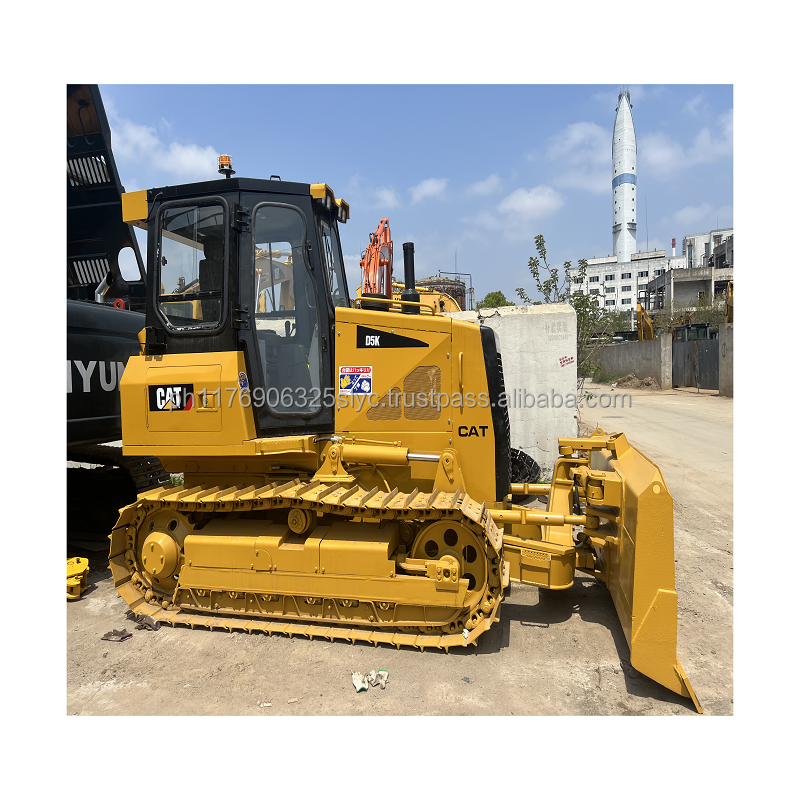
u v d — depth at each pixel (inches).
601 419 533.3
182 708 116.8
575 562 150.6
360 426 157.9
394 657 135.3
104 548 223.6
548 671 128.4
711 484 295.1
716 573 182.4
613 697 118.3
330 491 147.0
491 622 135.9
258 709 115.9
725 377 756.6
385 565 140.3
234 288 149.9
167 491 158.6
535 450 309.9
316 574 144.7
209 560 151.7
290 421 155.4
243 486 161.6
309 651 138.9
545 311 305.1
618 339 1310.3
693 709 114.1
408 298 164.9
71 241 264.1
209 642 144.6
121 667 132.9
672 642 114.6
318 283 154.7
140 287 263.3
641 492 116.8
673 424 496.1
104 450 216.5
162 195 155.3
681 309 1637.6
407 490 159.3
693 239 2709.2
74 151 246.1
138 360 159.0
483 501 156.3
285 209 153.4
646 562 116.6
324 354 155.3
